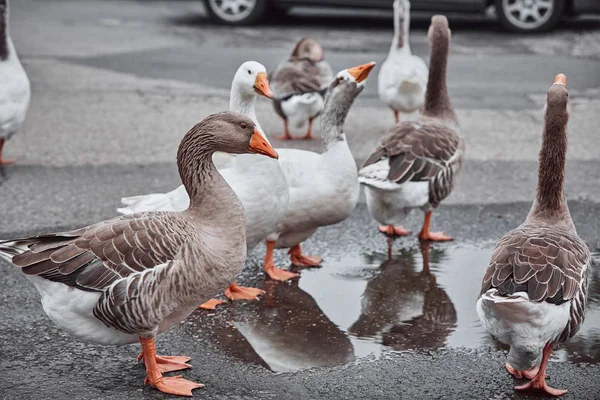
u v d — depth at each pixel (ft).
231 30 36.96
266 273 20.56
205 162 16.31
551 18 36.22
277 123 28.02
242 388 16.78
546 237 16.56
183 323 19.10
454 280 20.34
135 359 17.98
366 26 37.73
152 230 15.67
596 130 26.89
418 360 18.13
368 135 26.61
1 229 21.53
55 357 17.93
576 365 17.92
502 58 33.19
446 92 22.41
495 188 23.73
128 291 15.37
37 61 32.04
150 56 33.01
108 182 23.63
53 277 15.48
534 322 15.14
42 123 26.86
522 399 16.51
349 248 21.45
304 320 19.21
